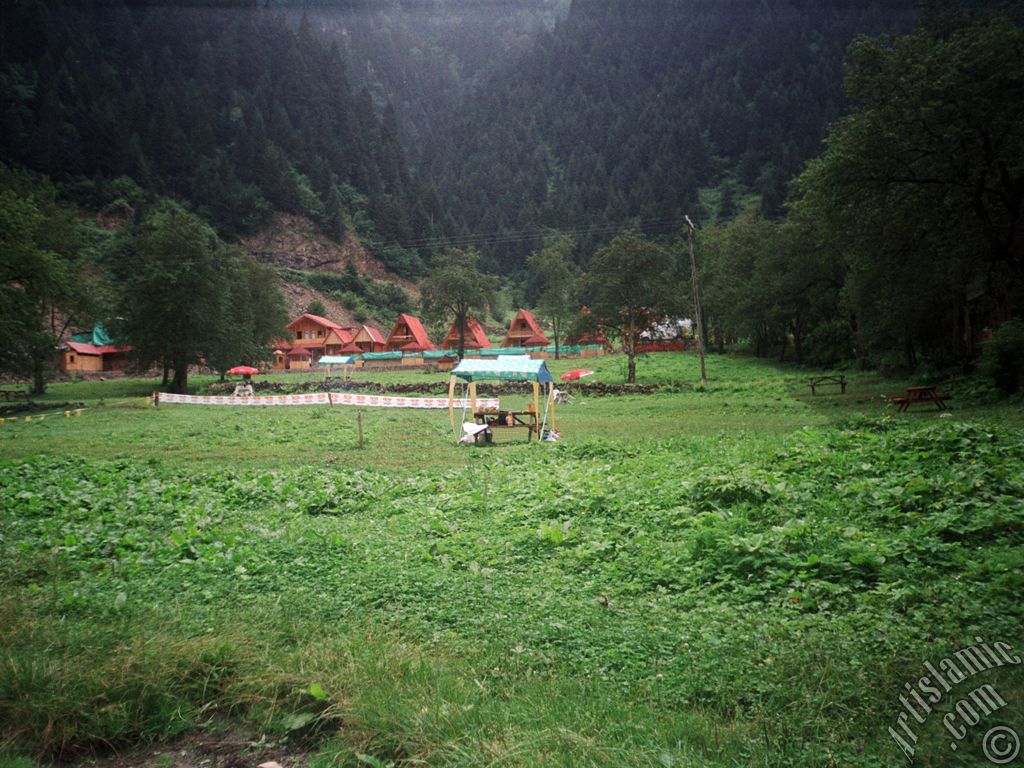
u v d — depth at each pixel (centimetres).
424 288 6856
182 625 487
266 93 16762
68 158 11350
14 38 13362
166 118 13162
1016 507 689
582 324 5041
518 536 796
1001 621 442
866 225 2672
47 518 1002
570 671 424
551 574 655
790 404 2697
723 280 6272
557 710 358
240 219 12738
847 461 1015
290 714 379
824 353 5091
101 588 612
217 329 4928
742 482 878
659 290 4797
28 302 3709
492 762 302
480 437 2009
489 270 15738
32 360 4356
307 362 8506
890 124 2277
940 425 1113
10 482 1270
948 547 616
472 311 7406
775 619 493
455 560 708
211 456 1778
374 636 470
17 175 8162
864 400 2598
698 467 1165
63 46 14038
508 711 356
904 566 588
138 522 950
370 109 19825
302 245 13150
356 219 14912
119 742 366
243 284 6147
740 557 630
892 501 784
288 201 13675
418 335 8869
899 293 3134
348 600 566
